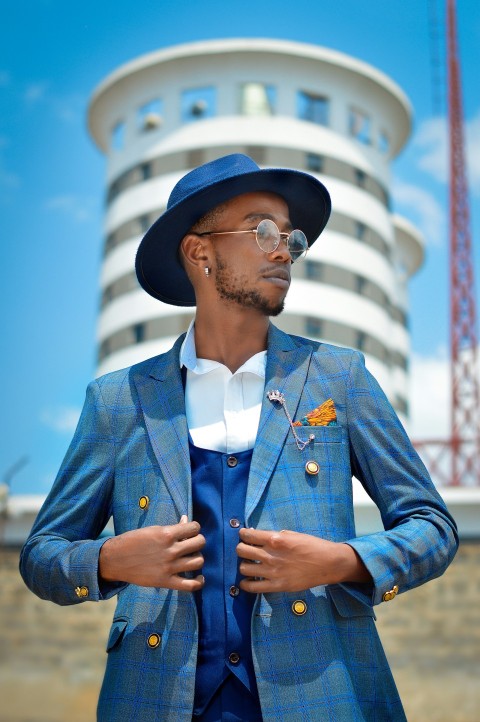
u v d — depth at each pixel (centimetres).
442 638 1792
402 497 217
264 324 240
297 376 227
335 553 193
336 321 3188
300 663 196
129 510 220
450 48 4053
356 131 3572
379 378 3241
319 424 220
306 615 201
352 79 3531
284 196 243
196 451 221
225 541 209
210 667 202
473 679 1769
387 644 1802
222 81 3425
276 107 3403
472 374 3906
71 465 230
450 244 4078
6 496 1969
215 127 3372
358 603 208
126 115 3544
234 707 199
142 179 3425
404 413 3975
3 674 1867
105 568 202
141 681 201
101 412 233
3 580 1933
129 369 242
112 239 3419
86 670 1872
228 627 203
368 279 3316
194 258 241
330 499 212
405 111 3659
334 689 194
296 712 192
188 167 3366
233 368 236
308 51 3450
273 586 190
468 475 3628
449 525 214
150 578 194
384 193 3581
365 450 222
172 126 3422
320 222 252
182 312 3186
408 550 201
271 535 191
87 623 1909
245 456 218
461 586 1817
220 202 237
